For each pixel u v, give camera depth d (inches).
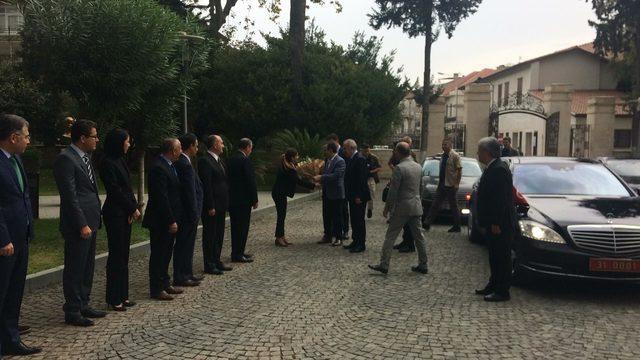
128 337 196.4
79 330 203.5
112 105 367.2
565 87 994.7
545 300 249.0
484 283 279.4
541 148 1185.4
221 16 935.7
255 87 859.4
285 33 913.5
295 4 867.4
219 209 295.7
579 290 266.5
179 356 178.7
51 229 391.2
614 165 548.4
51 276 271.4
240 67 879.1
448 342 193.5
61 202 204.5
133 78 356.2
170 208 243.0
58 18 335.0
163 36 366.6
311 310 230.2
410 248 359.6
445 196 442.3
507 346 190.1
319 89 838.5
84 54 346.6
